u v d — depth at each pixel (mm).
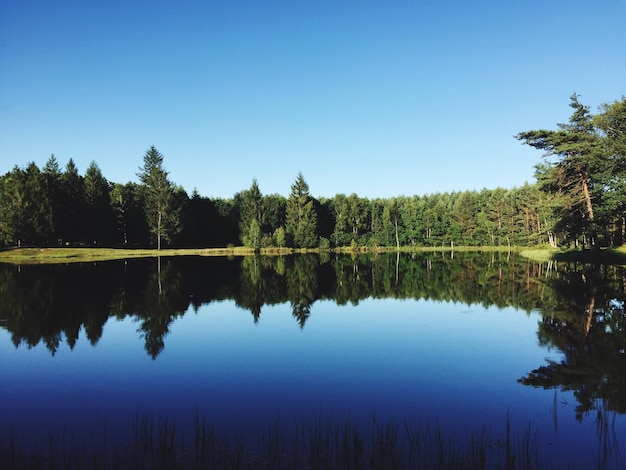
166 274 34000
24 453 6676
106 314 18500
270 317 17844
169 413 8344
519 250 81062
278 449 6613
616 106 36719
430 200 128500
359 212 100500
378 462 6145
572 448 6688
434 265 43906
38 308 19766
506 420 7812
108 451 6699
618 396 8938
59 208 63000
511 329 15156
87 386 9984
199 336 14734
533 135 40281
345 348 13070
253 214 85000
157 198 72688
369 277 32750
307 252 76812
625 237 43219
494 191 106375
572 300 20312
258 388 9695
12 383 10242
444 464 6078
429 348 12922
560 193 42281
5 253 52031
